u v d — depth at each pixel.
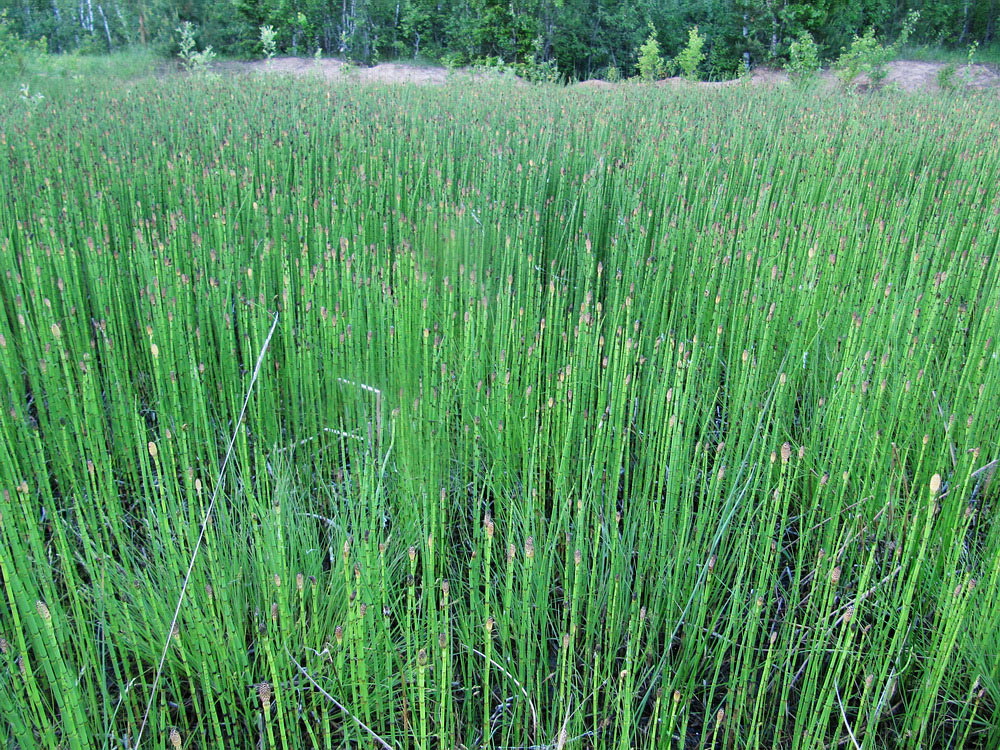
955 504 1.99
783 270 3.42
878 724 1.78
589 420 2.41
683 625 1.98
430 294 2.84
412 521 2.09
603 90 10.44
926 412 2.57
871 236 3.59
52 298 2.96
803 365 2.86
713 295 3.40
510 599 1.75
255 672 1.82
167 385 2.60
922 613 1.99
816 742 1.54
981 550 2.19
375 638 1.69
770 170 5.10
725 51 18.31
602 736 1.61
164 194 4.60
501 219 3.83
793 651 1.74
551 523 1.97
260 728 1.64
